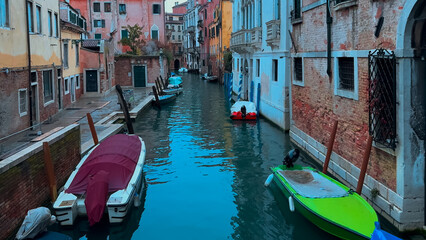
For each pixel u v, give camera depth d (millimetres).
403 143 6730
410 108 6688
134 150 10414
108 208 7949
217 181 10805
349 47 8922
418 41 6574
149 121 20516
